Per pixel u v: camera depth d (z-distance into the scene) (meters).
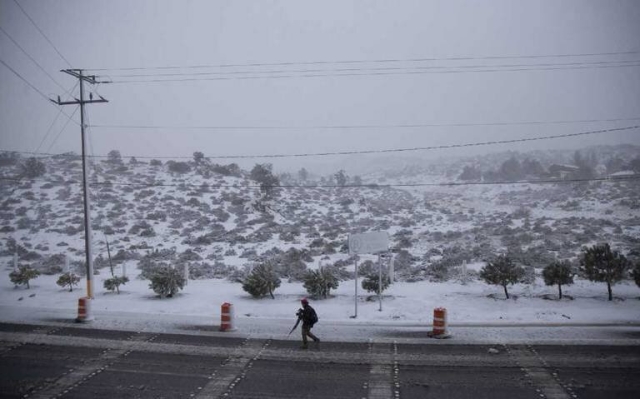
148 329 17.36
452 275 27.27
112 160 73.31
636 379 12.14
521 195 68.25
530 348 14.66
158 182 60.62
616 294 21.84
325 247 37.34
